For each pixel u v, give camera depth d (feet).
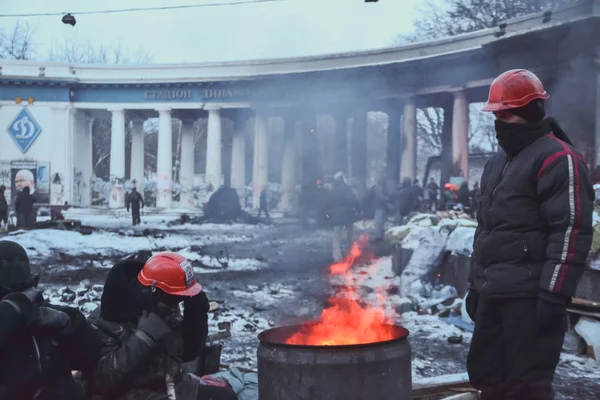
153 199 144.05
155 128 210.18
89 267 42.70
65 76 127.13
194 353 9.93
